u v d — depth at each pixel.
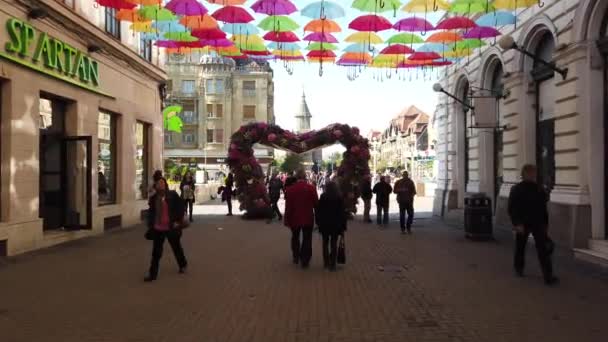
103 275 8.95
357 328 5.93
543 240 8.27
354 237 14.62
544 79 13.87
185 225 8.95
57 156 13.49
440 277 8.83
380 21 12.15
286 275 9.05
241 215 22.70
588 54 11.15
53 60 12.36
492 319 6.27
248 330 5.86
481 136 17.97
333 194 9.60
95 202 14.80
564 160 11.88
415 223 18.58
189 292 7.72
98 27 14.57
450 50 15.37
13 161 10.95
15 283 8.27
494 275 8.96
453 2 11.00
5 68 10.64
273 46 15.20
